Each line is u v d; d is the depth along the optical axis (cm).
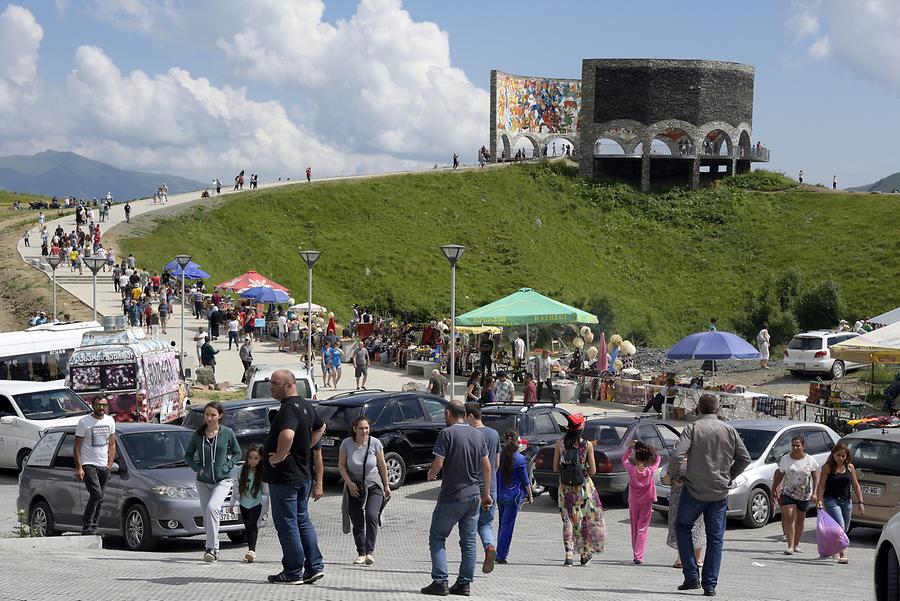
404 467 2300
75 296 5975
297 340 5050
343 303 8919
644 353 5778
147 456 1619
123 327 3058
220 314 5469
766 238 11012
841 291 9525
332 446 2234
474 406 1239
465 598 1018
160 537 1534
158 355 2747
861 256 10100
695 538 1386
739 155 12425
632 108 12094
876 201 11306
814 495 1617
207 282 7838
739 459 1131
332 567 1320
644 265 10756
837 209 11319
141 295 5747
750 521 1902
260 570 1223
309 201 10562
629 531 1909
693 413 3528
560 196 11869
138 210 9375
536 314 3916
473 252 10394
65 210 9725
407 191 11350
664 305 10019
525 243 10750
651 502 1495
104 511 1593
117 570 1164
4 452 2395
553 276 10162
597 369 4156
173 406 2836
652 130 12050
